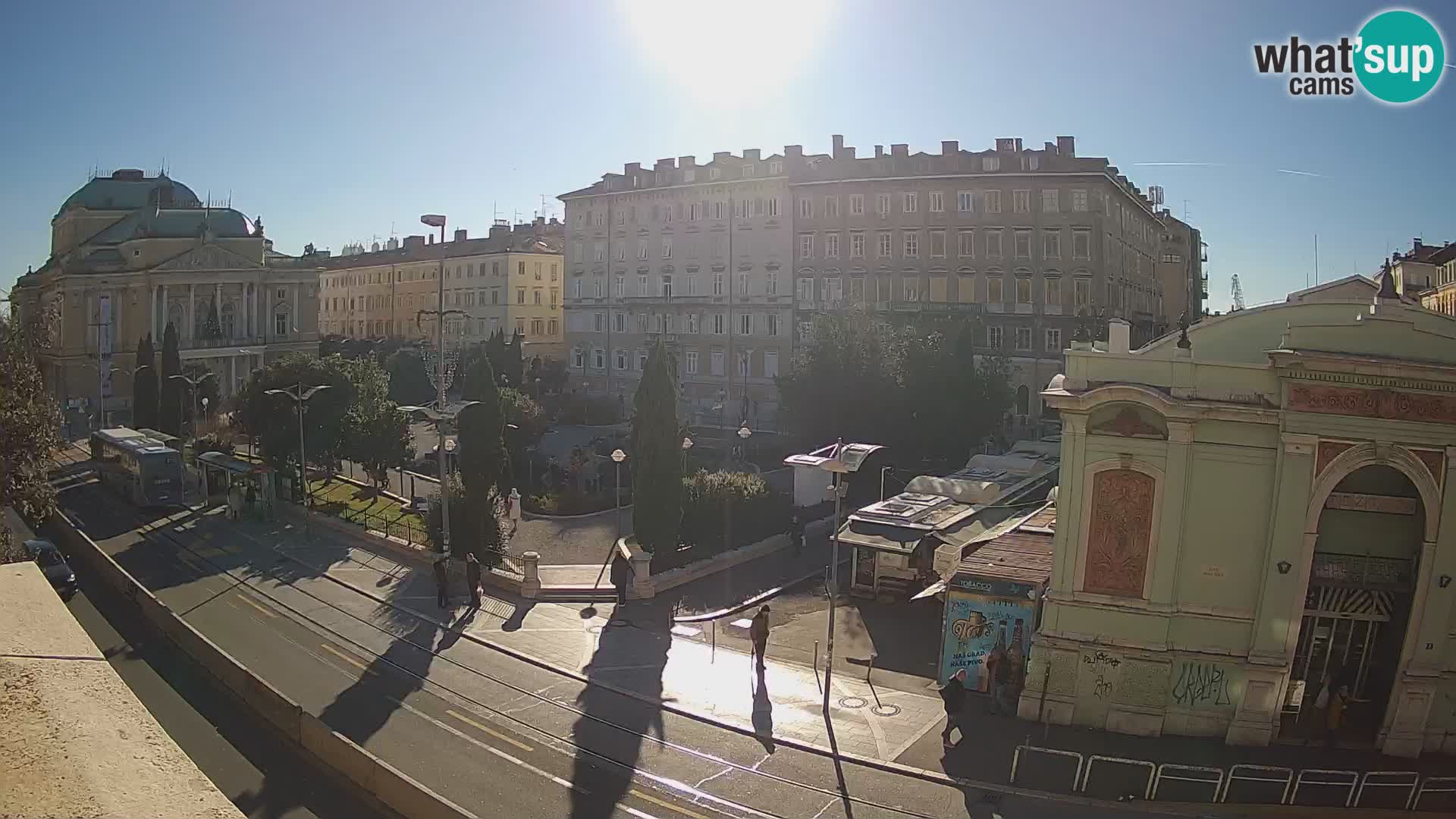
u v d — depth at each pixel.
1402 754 22.31
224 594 36.12
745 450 67.88
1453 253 71.00
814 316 85.56
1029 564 26.92
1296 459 22.30
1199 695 23.19
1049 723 23.67
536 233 128.00
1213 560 23.08
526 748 22.30
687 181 94.56
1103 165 80.00
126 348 98.38
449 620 32.59
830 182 85.56
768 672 27.64
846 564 40.03
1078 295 79.56
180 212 103.50
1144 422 23.19
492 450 39.09
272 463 56.28
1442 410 21.77
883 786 20.64
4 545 34.34
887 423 57.81
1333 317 23.69
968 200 82.25
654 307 96.75
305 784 19.89
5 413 33.94
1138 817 19.28
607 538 44.62
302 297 108.75
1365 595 23.06
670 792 20.17
